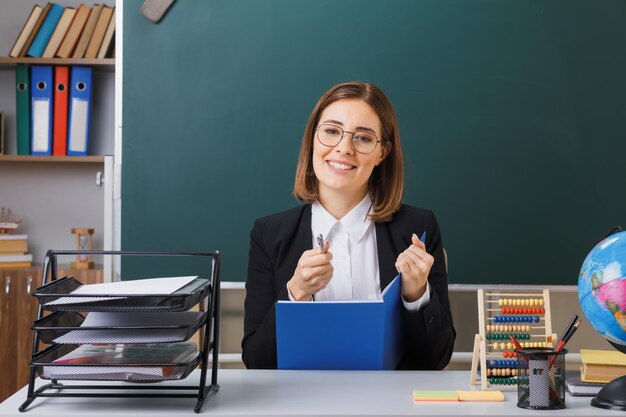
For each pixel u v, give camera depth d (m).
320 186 1.90
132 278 2.93
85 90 3.34
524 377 1.24
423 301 1.61
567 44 2.99
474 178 2.96
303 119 2.97
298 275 1.60
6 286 3.11
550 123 2.98
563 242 2.96
